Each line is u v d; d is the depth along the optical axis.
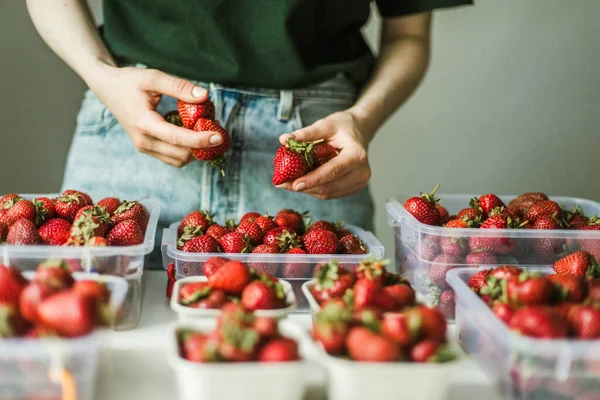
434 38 2.69
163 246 1.30
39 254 1.04
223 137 1.39
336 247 1.26
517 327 0.88
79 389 0.81
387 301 0.91
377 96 1.69
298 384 0.79
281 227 1.32
